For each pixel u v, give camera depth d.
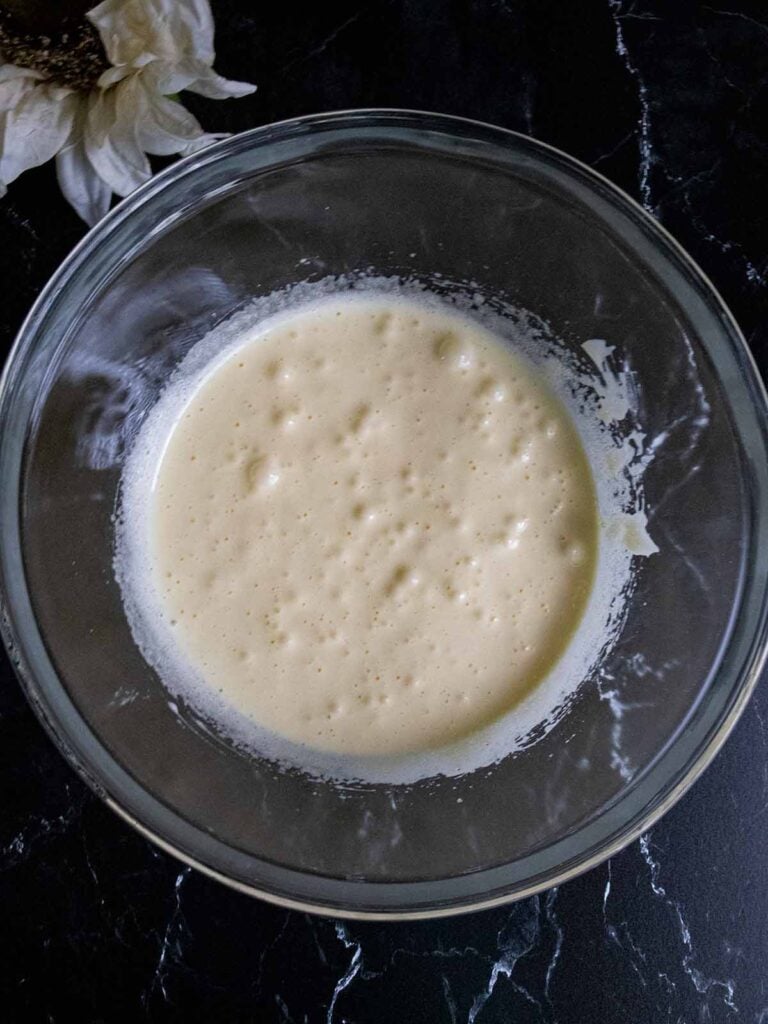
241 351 0.32
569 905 0.32
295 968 0.32
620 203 0.28
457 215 0.30
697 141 0.32
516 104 0.32
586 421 0.32
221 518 0.31
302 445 0.32
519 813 0.30
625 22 0.32
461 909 0.28
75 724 0.28
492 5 0.32
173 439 0.32
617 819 0.29
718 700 0.29
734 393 0.28
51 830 0.31
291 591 0.31
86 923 0.31
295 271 0.31
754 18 0.32
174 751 0.30
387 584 0.31
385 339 0.32
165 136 0.28
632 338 0.30
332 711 0.31
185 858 0.29
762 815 0.32
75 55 0.28
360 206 0.30
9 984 0.31
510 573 0.31
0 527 0.27
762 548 0.28
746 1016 0.32
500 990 0.32
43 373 0.28
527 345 0.32
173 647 0.31
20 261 0.31
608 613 0.31
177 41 0.27
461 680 0.31
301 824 0.30
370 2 0.32
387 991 0.32
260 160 0.28
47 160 0.30
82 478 0.30
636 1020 0.32
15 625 0.27
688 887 0.32
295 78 0.32
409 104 0.32
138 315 0.30
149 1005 0.31
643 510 0.31
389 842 0.30
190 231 0.29
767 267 0.32
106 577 0.30
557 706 0.31
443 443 0.32
